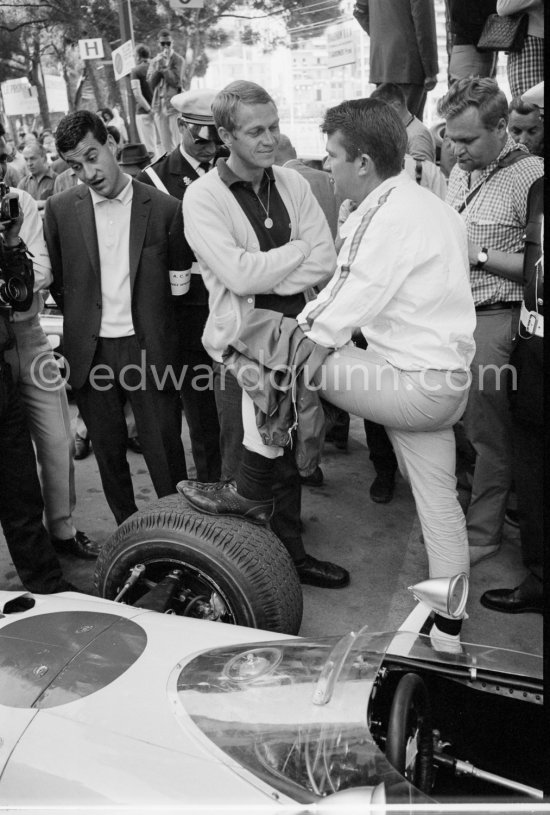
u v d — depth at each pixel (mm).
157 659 1820
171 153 3945
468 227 3195
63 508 3623
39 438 3469
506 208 3092
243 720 1543
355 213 2475
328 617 3240
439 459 2645
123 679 1742
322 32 18141
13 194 2832
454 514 2709
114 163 3092
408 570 3590
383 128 2365
